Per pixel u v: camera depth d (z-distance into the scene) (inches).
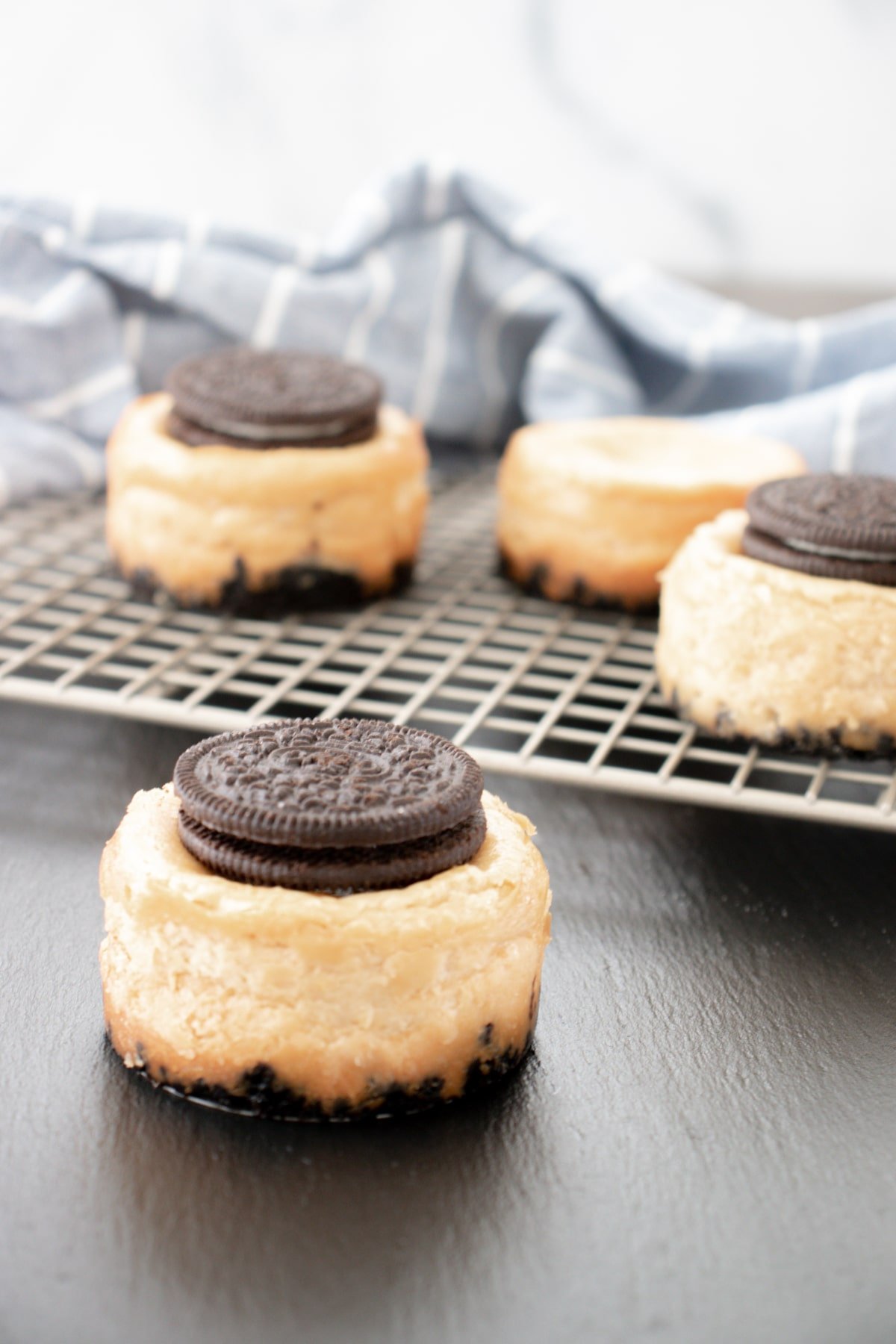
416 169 28.1
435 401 28.8
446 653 24.3
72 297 27.0
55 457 26.8
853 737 22.6
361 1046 19.4
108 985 19.8
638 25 32.1
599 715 22.9
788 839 22.3
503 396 29.0
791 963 20.9
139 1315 18.0
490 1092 19.7
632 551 25.0
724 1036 20.2
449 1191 19.0
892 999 20.6
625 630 24.8
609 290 28.0
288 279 27.7
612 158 32.9
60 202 27.4
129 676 23.2
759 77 32.1
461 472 28.9
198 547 24.6
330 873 19.4
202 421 24.8
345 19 32.5
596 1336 18.0
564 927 21.2
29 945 20.7
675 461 25.9
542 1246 18.7
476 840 19.9
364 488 24.7
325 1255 18.6
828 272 33.1
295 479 24.5
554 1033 20.2
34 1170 19.0
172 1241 18.7
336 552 24.8
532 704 23.0
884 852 22.2
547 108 32.7
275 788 19.7
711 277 33.2
